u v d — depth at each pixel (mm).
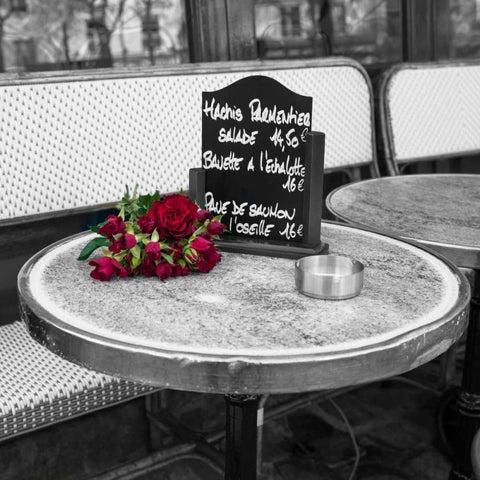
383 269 1348
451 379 2580
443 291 1232
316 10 2762
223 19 2514
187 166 2338
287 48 2717
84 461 2311
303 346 1012
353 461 2268
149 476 2221
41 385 1587
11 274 2250
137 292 1232
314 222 1411
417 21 3051
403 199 1986
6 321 2273
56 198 2088
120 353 1005
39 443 2207
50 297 1201
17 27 2201
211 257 1312
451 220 1747
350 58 2686
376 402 2641
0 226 2182
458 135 2998
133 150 2221
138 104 2219
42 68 2271
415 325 1084
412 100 2859
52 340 1090
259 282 1279
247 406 1335
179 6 2486
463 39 3227
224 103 1473
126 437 2395
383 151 2830
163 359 982
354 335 1049
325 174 2885
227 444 1372
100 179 2164
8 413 1509
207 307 1160
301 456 2291
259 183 1462
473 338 1897
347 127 2693
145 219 1294
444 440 2328
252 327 1079
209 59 2520
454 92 2975
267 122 1430
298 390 980
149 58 2463
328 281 1181
